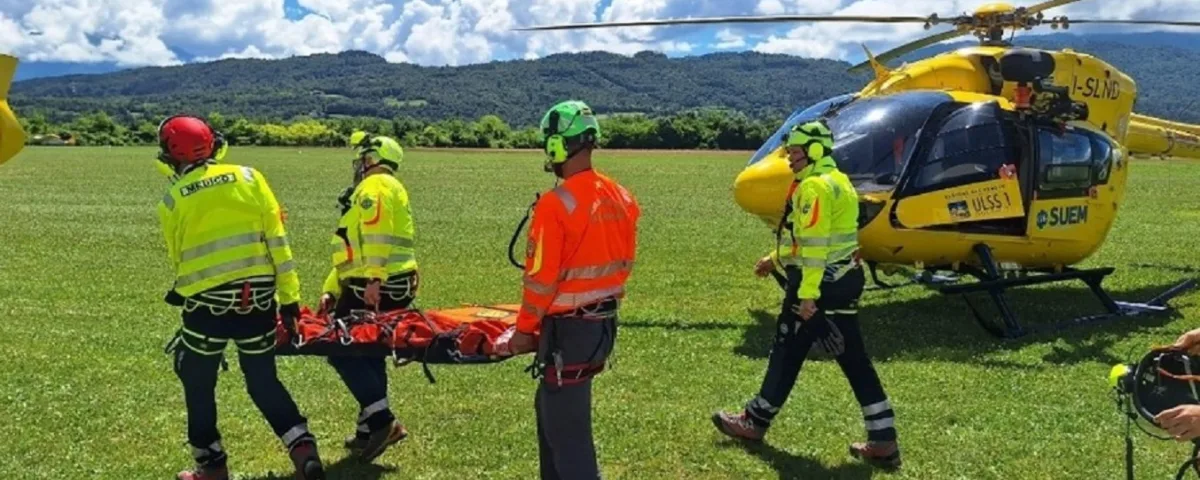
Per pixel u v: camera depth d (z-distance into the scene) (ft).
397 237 18.15
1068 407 22.03
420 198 79.51
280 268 14.99
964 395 22.95
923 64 32.30
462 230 56.24
